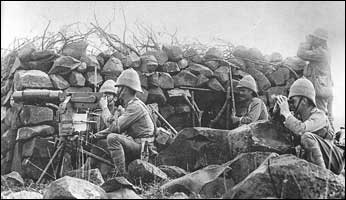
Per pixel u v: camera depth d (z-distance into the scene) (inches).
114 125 305.1
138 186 285.4
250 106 352.8
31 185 314.2
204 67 411.2
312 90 291.9
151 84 398.0
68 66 367.9
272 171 241.6
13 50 389.1
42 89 356.5
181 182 266.5
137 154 305.3
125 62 395.5
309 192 239.0
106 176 318.7
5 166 349.7
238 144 292.4
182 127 402.6
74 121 318.3
